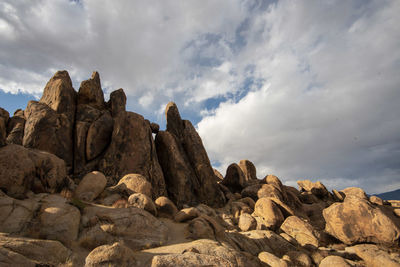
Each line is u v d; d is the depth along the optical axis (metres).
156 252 10.84
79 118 24.16
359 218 17.55
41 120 20.47
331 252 16.06
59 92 23.72
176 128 32.16
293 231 18.58
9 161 12.23
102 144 23.75
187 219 16.95
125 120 24.33
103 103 30.38
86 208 12.90
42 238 9.58
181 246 11.88
